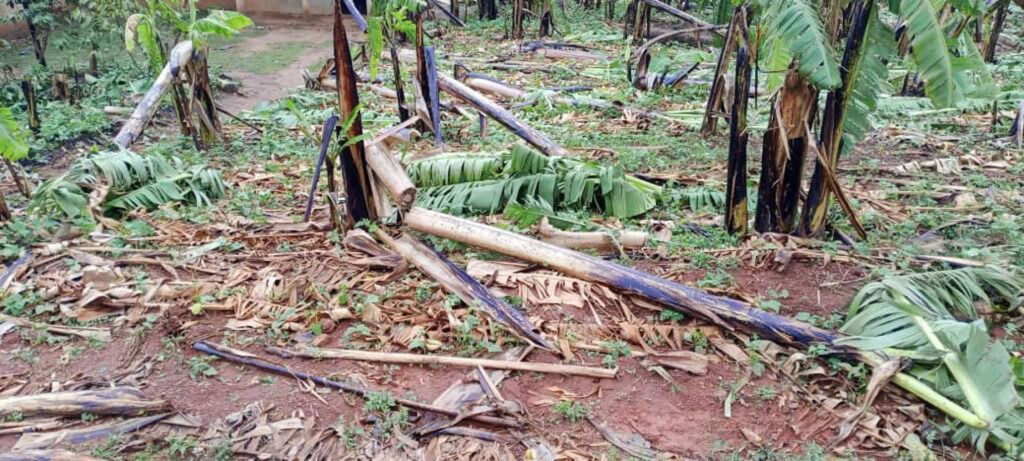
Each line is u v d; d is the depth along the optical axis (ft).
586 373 11.39
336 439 10.08
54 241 15.74
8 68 33.24
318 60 42.47
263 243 16.05
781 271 14.57
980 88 12.83
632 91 32.81
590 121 28.14
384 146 16.05
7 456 9.41
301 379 11.34
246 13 55.42
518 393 11.02
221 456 9.62
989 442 9.80
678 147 24.32
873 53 14.16
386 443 9.96
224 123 28.19
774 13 13.42
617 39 46.39
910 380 10.57
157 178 19.20
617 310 13.16
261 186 20.59
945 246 16.10
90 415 10.36
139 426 10.21
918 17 12.85
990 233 16.72
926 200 19.12
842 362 11.42
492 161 19.11
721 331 12.48
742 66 14.79
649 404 10.81
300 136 26.17
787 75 14.49
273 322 12.73
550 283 13.70
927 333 10.99
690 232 16.62
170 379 11.36
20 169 21.54
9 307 13.11
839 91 14.37
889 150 24.50
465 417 10.34
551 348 12.02
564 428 10.30
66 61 36.35
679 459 9.71
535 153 18.37
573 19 54.34
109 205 17.76
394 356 11.75
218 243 15.74
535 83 34.83
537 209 16.74
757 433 10.21
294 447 9.88
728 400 10.81
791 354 11.83
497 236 14.79
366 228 16.17
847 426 10.18
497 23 53.52
